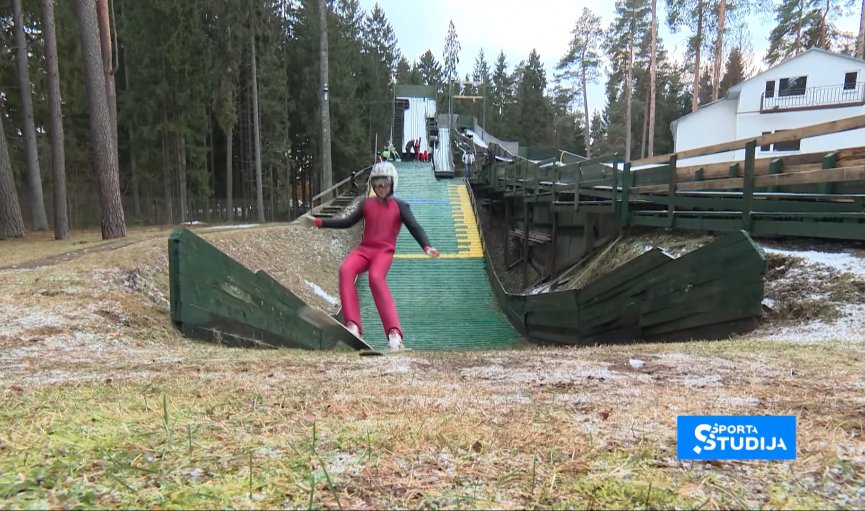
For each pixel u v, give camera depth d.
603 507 1.23
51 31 15.33
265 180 37.03
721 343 4.42
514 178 18.11
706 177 7.84
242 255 12.00
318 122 40.81
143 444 1.63
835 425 1.92
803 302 5.48
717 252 5.63
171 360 3.65
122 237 14.09
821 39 33.09
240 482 1.33
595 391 2.62
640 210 9.68
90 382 2.77
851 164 5.68
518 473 1.43
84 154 29.48
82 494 1.22
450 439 1.73
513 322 12.37
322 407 2.21
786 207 6.52
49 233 18.84
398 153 34.69
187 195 34.62
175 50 29.05
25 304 5.65
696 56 28.86
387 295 6.65
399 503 1.24
